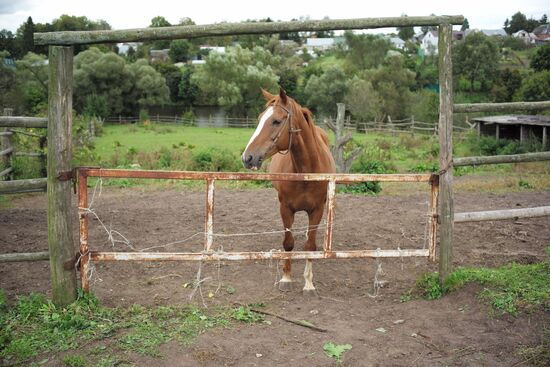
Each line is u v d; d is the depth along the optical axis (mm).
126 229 7250
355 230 7234
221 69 55656
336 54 78500
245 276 5223
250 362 3318
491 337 3561
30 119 3996
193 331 3730
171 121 55500
